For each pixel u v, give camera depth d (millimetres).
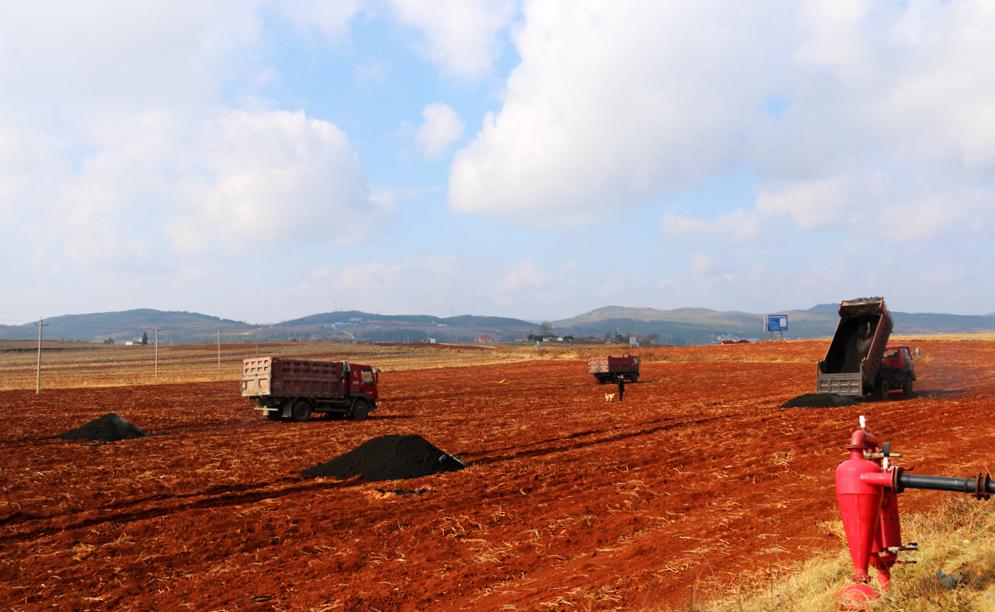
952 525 8258
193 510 13227
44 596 8898
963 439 18500
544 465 17062
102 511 13289
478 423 27438
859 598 5375
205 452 20688
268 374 30719
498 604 7949
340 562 9930
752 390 41688
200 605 8453
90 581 9406
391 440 17141
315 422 30828
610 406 33688
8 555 10641
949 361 59375
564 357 98250
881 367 33062
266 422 30734
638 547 9836
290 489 15102
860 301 32531
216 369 90500
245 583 9188
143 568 9906
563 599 7848
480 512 12477
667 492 13625
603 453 18719
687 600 7336
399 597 8445
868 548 5418
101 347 162750
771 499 12523
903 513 9922
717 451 18141
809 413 26312
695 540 10031
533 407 34750
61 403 41125
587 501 13078
